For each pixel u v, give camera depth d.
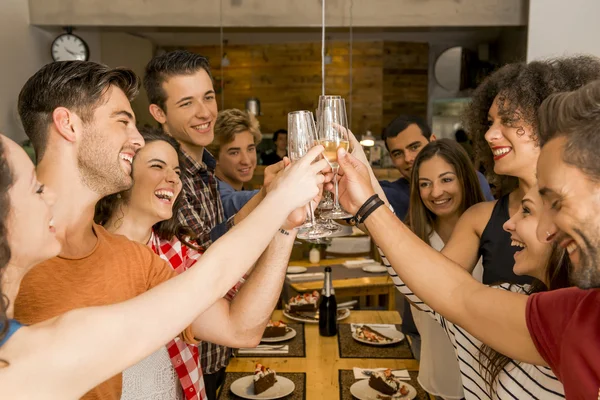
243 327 1.38
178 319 0.96
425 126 3.18
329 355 2.56
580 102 0.78
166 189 1.78
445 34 7.75
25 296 1.16
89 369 0.86
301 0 5.48
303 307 3.13
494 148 1.52
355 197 1.30
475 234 1.73
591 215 0.78
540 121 0.85
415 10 5.45
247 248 1.05
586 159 0.76
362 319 3.08
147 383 1.55
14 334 0.84
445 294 1.15
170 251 1.88
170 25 5.50
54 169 1.19
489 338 1.08
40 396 0.83
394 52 8.48
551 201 0.83
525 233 1.17
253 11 5.48
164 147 1.79
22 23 5.28
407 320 2.74
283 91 8.59
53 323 0.88
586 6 5.08
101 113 1.19
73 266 1.22
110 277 1.26
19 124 5.16
